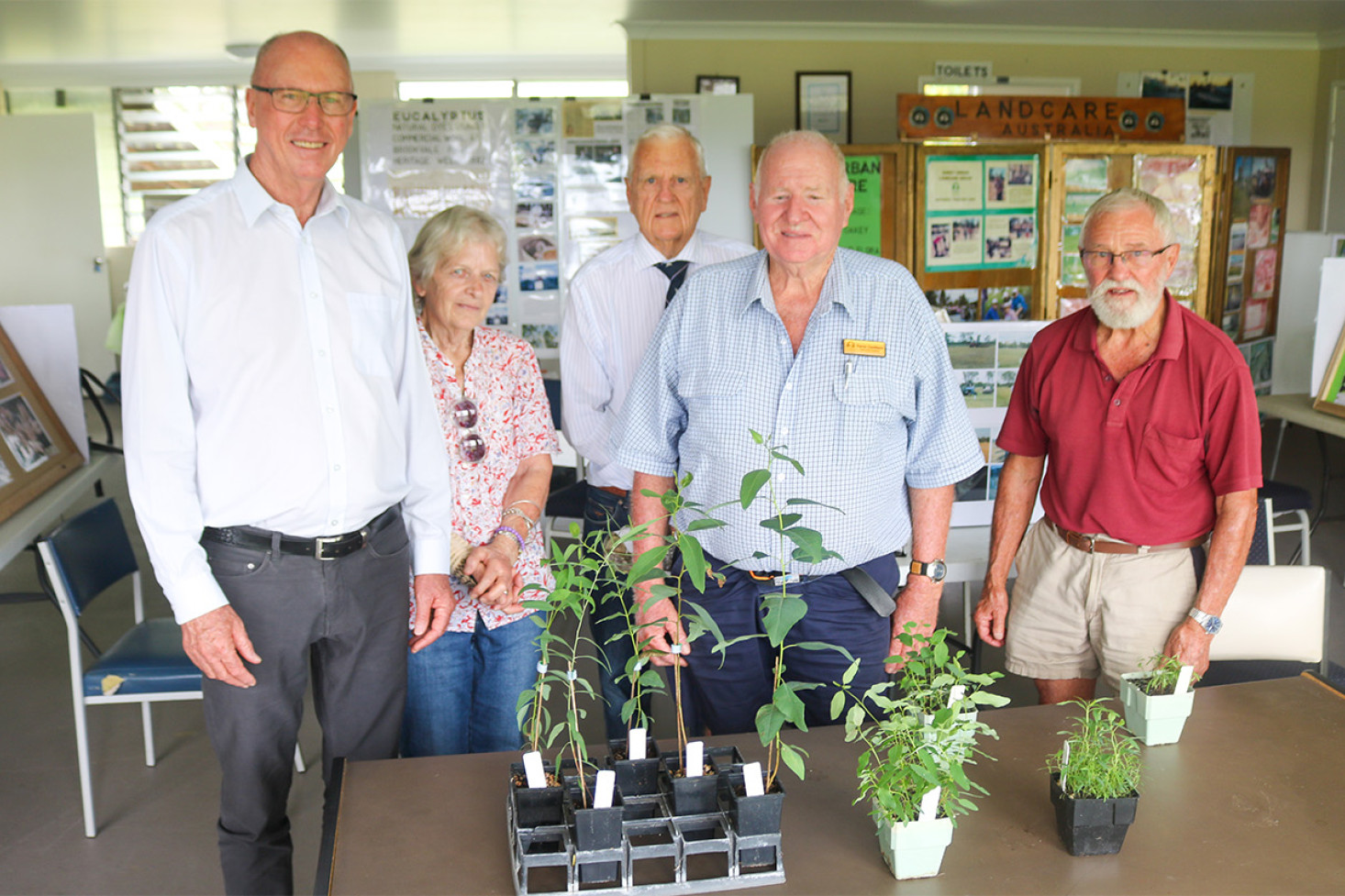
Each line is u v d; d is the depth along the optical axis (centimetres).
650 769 154
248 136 1176
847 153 654
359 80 1115
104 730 371
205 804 320
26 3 756
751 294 211
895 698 221
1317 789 166
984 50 852
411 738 252
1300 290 796
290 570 204
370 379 212
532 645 257
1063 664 255
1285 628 244
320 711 227
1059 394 244
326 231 210
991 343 346
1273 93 909
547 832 143
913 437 223
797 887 143
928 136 648
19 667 429
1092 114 667
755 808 143
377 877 146
